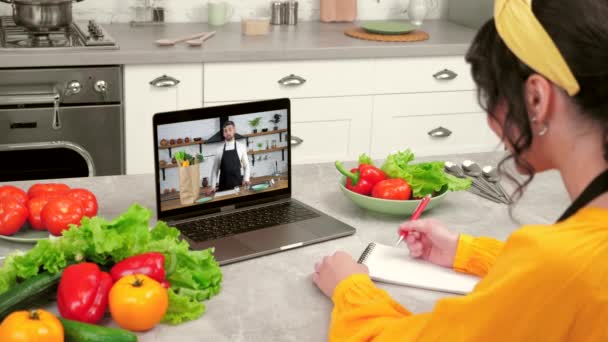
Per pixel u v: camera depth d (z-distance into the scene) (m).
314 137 3.52
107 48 3.14
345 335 1.28
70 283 1.31
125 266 1.35
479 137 3.77
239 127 1.81
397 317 1.27
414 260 1.60
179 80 3.25
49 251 1.38
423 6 4.00
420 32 3.79
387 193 1.82
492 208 1.92
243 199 1.85
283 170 1.90
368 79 3.50
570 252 0.92
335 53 3.40
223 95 3.33
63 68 3.09
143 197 1.91
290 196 1.92
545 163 1.01
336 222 1.79
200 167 1.77
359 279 1.37
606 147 0.91
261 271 1.55
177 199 1.75
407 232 1.60
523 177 2.12
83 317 1.29
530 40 0.91
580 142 0.93
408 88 3.58
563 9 0.89
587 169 0.94
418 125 3.65
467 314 1.01
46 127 3.15
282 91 3.40
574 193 0.97
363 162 1.94
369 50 3.45
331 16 4.02
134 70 3.19
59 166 3.25
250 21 3.60
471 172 2.10
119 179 2.03
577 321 0.93
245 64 3.31
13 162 3.21
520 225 1.83
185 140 1.74
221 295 1.45
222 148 1.79
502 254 1.00
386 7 4.18
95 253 1.42
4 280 1.38
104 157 3.27
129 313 1.29
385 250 1.64
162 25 3.78
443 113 3.67
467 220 1.85
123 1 3.78
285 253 1.64
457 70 3.62
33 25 3.12
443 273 1.55
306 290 1.49
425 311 1.42
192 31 3.66
